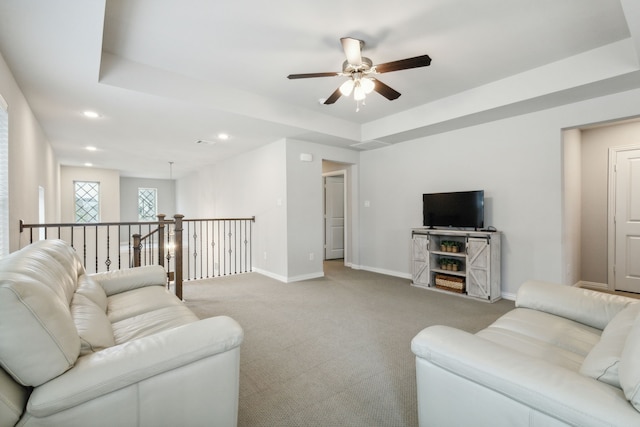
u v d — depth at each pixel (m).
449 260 4.30
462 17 2.25
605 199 4.35
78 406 0.99
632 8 1.81
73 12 1.73
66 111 3.37
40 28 1.89
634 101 2.95
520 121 3.72
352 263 5.99
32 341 0.95
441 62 2.92
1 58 2.19
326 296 3.92
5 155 2.32
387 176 5.31
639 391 0.82
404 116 4.30
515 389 0.98
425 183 4.73
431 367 1.24
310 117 4.21
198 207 8.09
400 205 5.11
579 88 2.88
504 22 2.31
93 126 3.96
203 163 6.97
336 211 7.22
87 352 1.20
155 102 3.13
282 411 1.69
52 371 0.98
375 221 5.53
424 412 1.27
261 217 5.33
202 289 4.25
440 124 4.02
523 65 3.01
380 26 2.34
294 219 4.82
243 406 1.73
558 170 3.46
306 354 2.35
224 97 3.39
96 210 7.86
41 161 4.01
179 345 1.18
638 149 4.12
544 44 2.63
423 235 4.37
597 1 2.08
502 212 3.90
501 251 3.91
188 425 1.21
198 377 1.22
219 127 4.04
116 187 8.02
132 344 1.16
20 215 2.81
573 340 1.55
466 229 4.19
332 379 2.01
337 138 4.70
